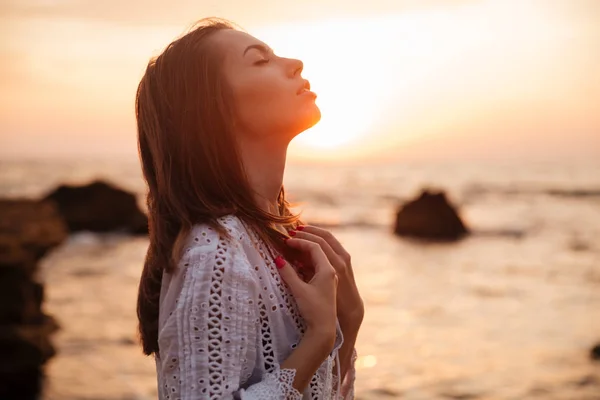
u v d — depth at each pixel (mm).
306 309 1519
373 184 90500
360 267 26375
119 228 38219
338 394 1658
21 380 9422
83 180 94312
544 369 11461
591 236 36688
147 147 1697
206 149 1552
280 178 1676
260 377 1485
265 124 1585
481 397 9969
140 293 1695
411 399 9859
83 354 12117
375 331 14859
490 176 112812
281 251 1646
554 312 16938
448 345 13398
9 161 179750
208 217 1512
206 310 1414
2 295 9797
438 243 34375
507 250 31531
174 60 1606
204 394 1381
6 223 10477
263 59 1602
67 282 22266
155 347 1676
